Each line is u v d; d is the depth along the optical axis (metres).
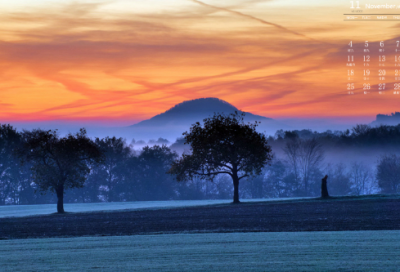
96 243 25.67
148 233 30.64
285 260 18.58
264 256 19.64
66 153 67.75
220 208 59.31
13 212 71.88
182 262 18.81
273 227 32.03
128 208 71.06
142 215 50.06
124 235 29.81
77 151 69.25
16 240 28.64
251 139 74.38
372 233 26.70
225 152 73.50
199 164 75.88
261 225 33.78
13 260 20.30
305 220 36.59
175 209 61.25
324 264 17.56
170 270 17.22
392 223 32.34
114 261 19.48
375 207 48.12
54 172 66.50
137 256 20.62
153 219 43.25
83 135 71.88
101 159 73.62
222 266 17.70
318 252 20.27
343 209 46.81
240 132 74.12
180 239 26.41
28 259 20.50
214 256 20.02
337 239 24.34
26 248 24.33
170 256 20.38
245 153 74.25
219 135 73.94
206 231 30.69
